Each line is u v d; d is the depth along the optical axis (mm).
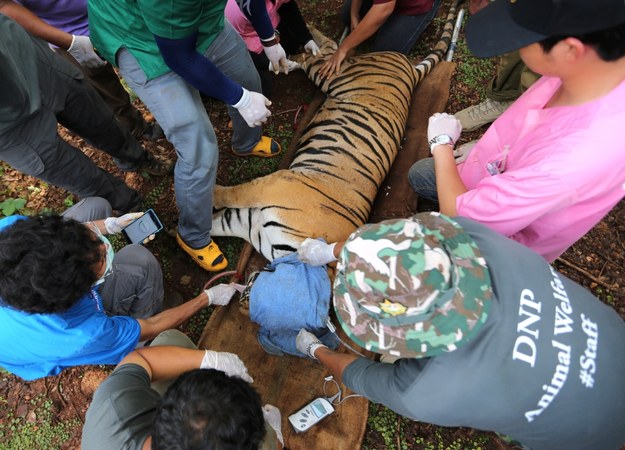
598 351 1463
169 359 2018
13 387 2736
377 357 2740
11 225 1618
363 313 1389
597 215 1813
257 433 1438
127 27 2020
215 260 2982
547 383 1406
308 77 3838
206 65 2066
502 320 1390
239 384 1479
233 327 2785
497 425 1517
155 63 2105
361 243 1355
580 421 1459
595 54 1330
